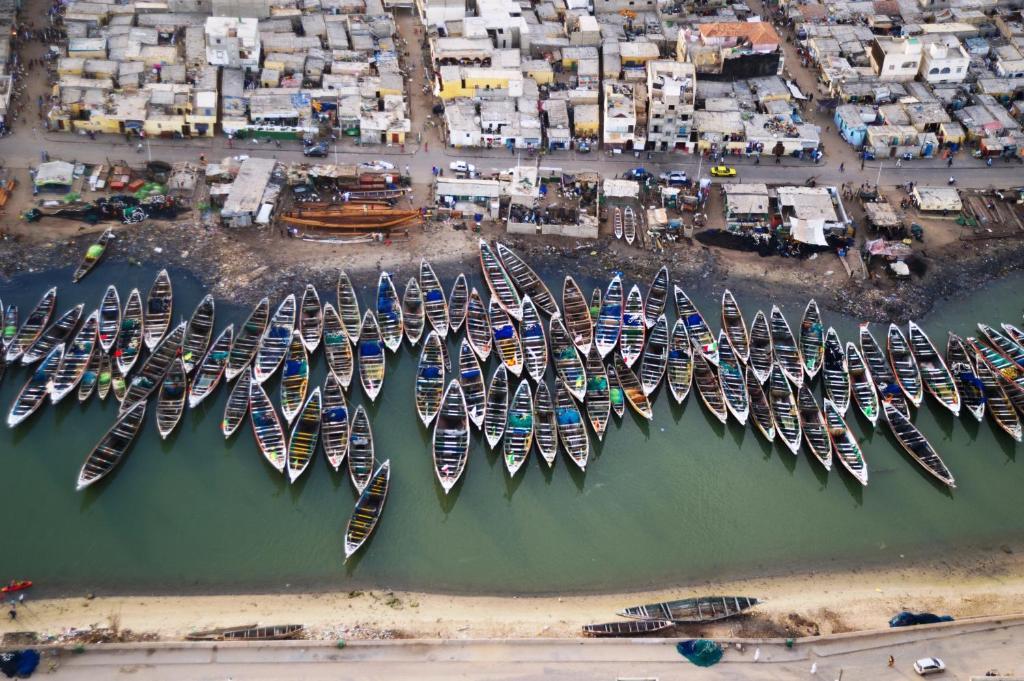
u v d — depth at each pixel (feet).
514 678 344.90
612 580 394.52
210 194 555.69
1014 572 402.31
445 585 389.60
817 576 398.83
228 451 434.71
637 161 606.55
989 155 613.52
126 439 431.43
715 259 542.57
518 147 610.24
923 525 420.77
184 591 383.04
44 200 548.72
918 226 563.89
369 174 575.38
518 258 534.78
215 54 633.20
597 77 654.53
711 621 375.45
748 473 439.22
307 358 474.49
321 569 393.09
